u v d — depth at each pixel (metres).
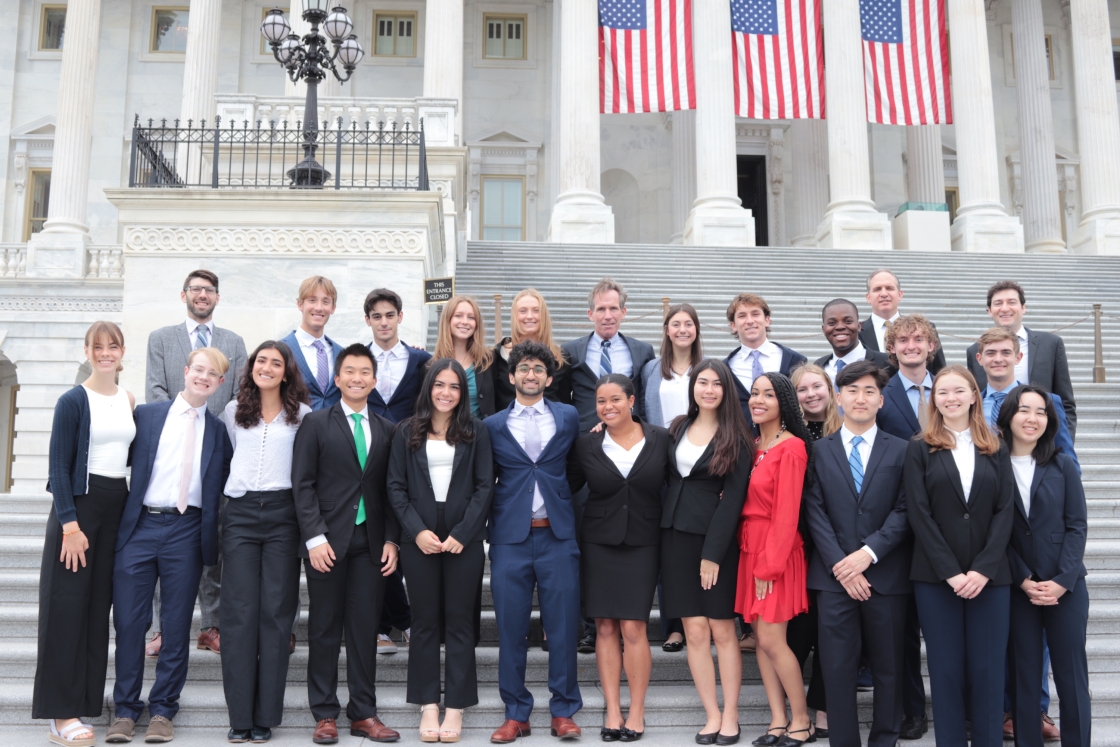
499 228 27.91
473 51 28.47
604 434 5.47
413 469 5.25
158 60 27.72
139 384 8.39
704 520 5.20
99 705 5.05
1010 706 5.16
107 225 26.70
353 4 28.16
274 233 8.69
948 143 28.98
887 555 4.96
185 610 5.16
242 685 4.99
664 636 6.22
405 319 8.70
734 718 5.12
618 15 21.31
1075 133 29.09
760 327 6.19
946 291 15.07
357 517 5.22
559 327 12.38
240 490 5.20
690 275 15.70
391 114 15.00
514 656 5.17
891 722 4.88
